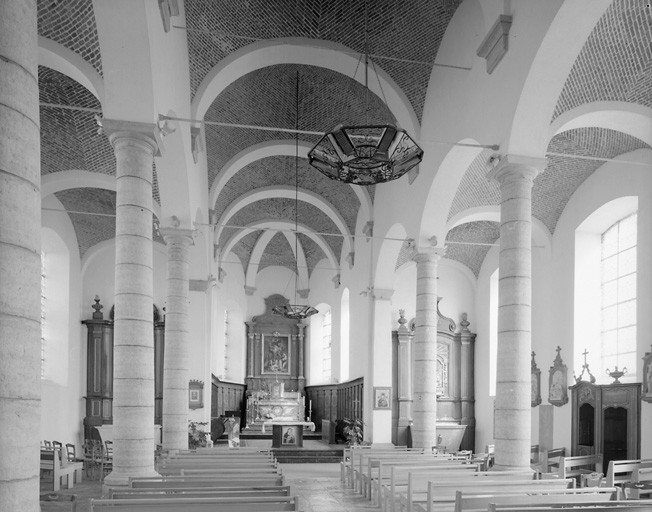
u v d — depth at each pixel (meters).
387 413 21.34
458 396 23.81
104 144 15.87
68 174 16.69
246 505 6.11
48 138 15.55
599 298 17.50
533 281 19.56
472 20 12.68
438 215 15.66
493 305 23.33
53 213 19.41
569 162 16.75
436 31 14.27
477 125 12.17
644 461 11.55
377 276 21.33
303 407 28.56
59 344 20.25
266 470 9.56
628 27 11.05
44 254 20.34
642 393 13.94
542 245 19.06
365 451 14.46
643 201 14.72
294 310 24.95
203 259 19.61
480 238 22.80
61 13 9.81
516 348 10.34
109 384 21.47
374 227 21.36
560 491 7.59
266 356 30.66
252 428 26.83
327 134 9.68
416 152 10.00
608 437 15.30
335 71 16.62
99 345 21.56
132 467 8.99
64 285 20.42
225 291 28.94
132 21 8.74
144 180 9.59
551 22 9.48
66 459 14.12
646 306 14.33
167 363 14.63
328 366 29.19
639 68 11.91
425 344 15.80
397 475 10.12
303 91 17.91
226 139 19.17
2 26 3.89
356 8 14.23
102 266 22.17
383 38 14.77
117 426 9.08
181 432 14.50
